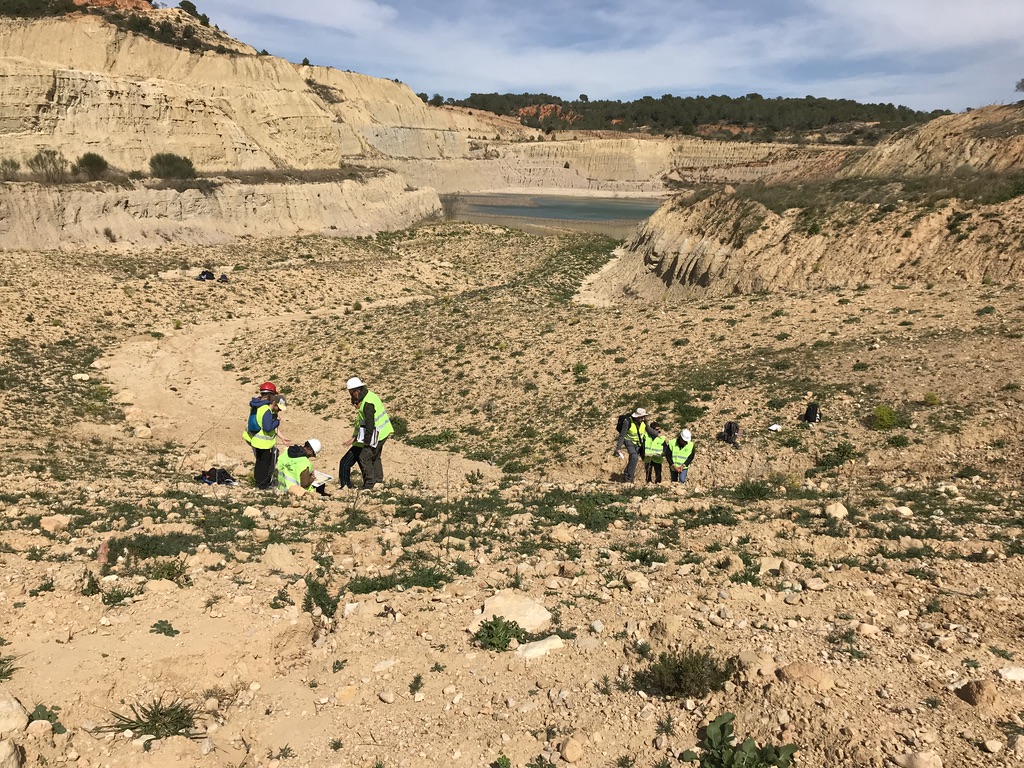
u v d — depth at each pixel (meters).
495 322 29.22
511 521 10.72
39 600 6.36
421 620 7.05
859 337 21.31
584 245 60.00
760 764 4.73
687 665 5.61
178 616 6.55
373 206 66.12
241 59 77.50
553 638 6.53
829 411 17.09
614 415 19.27
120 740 5.15
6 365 25.20
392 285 46.50
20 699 5.14
